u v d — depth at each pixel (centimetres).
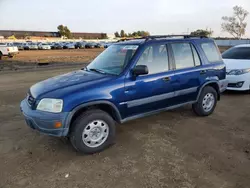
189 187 283
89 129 356
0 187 287
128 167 328
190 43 483
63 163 340
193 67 478
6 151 375
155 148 382
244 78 712
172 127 470
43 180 300
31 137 426
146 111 420
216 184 288
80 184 292
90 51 3988
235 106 610
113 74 391
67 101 333
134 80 390
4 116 539
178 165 331
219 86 533
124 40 496
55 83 379
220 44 5853
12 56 2398
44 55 2828
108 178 303
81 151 357
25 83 953
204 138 419
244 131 448
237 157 352
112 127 378
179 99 465
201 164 333
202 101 507
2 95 743
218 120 507
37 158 354
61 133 337
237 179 298
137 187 285
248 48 831
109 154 365
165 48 439
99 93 355
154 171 317
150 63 416
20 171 320
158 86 420
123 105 383
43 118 334
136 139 416
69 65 1655
